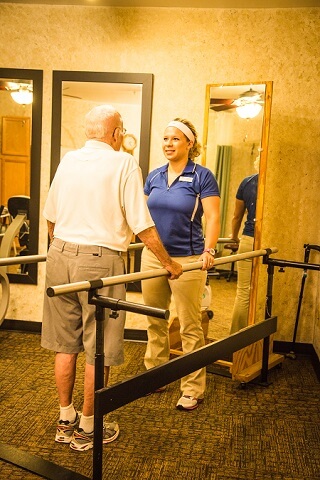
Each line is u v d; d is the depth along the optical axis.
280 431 2.61
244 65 3.72
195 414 2.76
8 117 3.93
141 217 2.20
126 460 2.28
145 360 3.01
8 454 2.24
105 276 2.21
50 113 3.92
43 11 3.83
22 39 3.87
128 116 3.84
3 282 3.73
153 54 3.79
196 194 2.74
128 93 3.82
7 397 2.86
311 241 3.83
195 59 3.76
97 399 1.92
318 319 3.67
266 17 3.67
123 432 2.53
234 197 3.47
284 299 3.89
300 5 3.58
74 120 3.88
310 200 3.80
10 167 3.97
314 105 3.71
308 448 2.45
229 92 3.42
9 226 3.90
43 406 2.76
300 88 3.71
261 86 3.33
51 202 2.38
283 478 2.20
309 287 3.87
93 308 2.21
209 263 2.57
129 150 3.87
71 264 2.21
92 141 2.28
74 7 3.81
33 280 4.02
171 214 2.73
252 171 3.41
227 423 2.67
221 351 2.61
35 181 3.96
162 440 2.47
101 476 1.98
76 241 2.22
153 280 2.84
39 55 3.87
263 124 3.34
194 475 2.19
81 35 3.83
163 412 2.77
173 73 3.79
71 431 2.40
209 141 3.49
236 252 3.48
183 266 2.38
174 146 2.70
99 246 2.20
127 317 4.00
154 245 2.22
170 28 3.75
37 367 3.32
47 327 2.36
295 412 2.84
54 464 2.18
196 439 2.49
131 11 3.77
